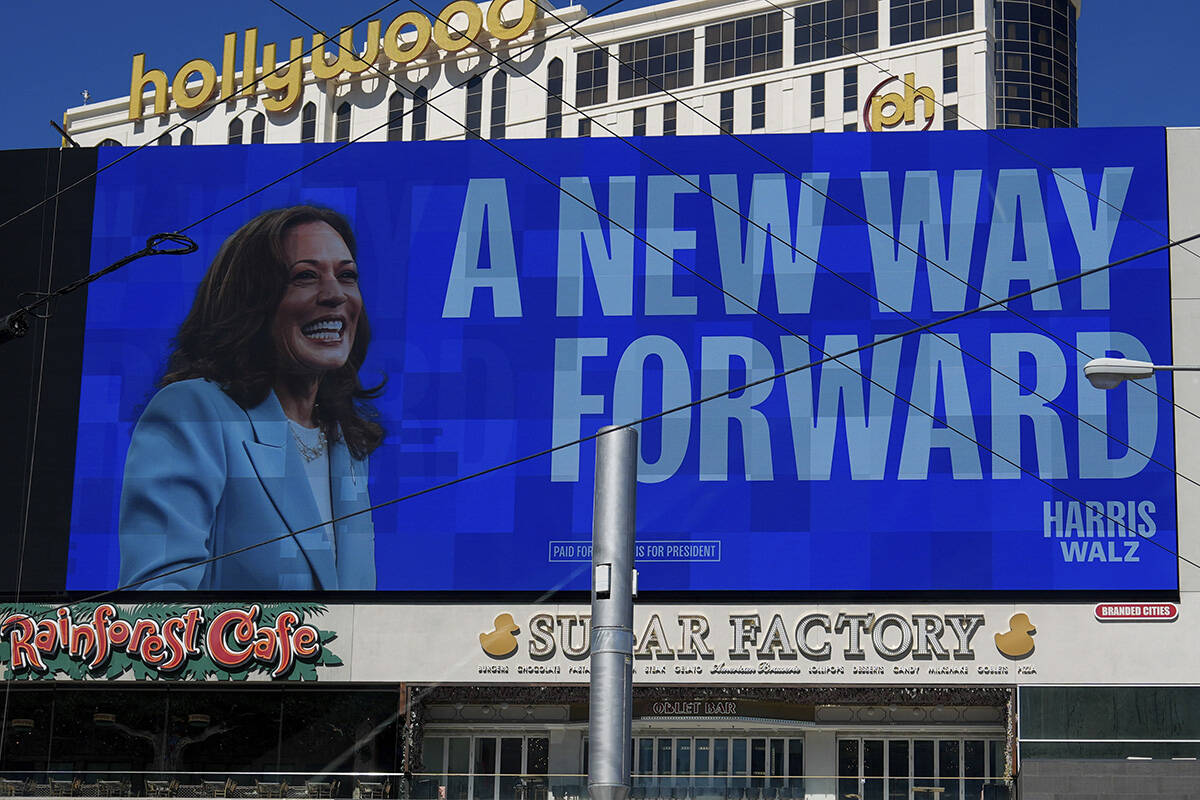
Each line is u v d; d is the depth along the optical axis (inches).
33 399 2096.5
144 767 1979.6
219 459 2058.3
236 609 2006.6
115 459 2069.4
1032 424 1962.4
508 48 4475.9
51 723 2000.5
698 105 4522.6
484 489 2015.3
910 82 4222.4
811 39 4480.8
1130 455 1943.9
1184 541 1916.8
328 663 1984.5
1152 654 1886.1
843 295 2020.2
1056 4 4926.2
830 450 1974.7
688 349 2023.9
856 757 1950.1
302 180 2137.1
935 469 1957.4
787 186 2058.3
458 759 1990.7
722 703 1955.0
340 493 2034.9
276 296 2102.6
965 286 2007.9
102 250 2140.7
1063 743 1868.8
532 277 2069.4
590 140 2098.9
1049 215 2018.9
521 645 1966.0
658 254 2058.3
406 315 2078.0
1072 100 4913.9
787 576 1946.4
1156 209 2010.3
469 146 2119.8
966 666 1903.3
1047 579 1916.8
